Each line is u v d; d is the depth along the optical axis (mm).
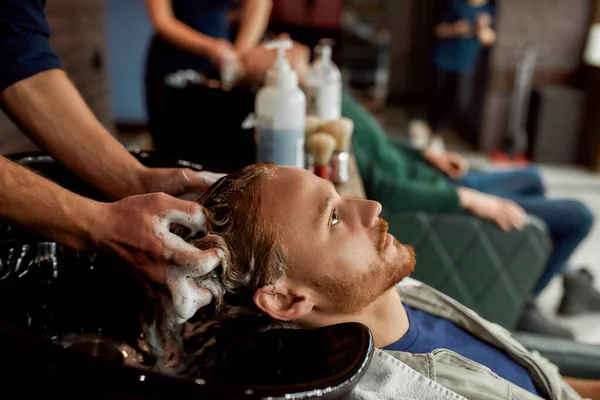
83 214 783
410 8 7230
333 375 599
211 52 2137
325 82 1652
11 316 865
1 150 2072
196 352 847
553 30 4793
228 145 1874
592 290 2500
